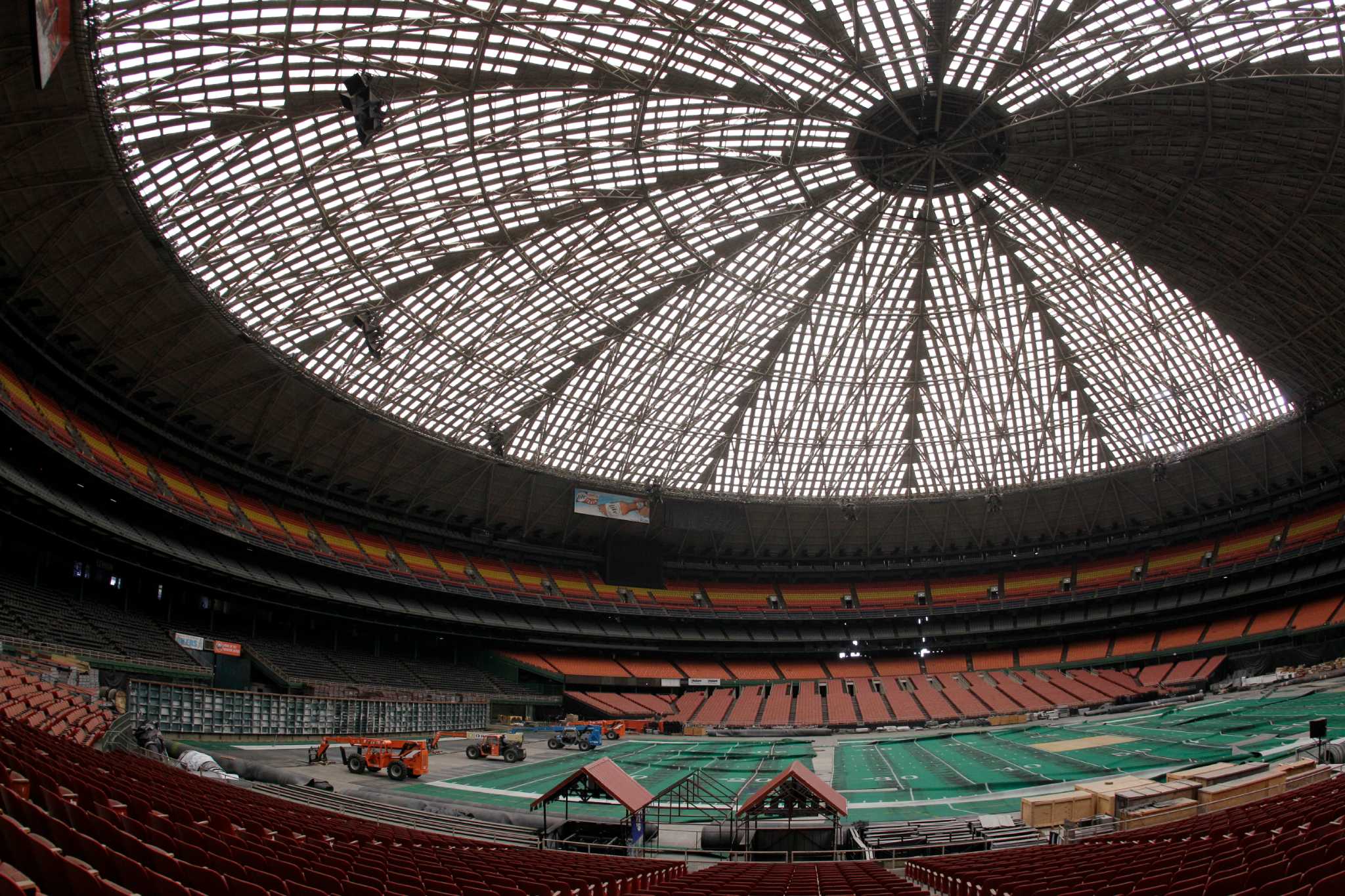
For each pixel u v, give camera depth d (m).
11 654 31.75
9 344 42.97
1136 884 9.29
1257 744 37.41
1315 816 12.24
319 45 34.12
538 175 47.44
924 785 35.50
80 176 35.06
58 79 30.48
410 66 37.22
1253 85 43.12
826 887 13.59
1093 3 39.25
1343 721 41.94
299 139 38.66
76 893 4.90
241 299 46.50
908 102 48.03
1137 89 44.78
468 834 23.69
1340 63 39.78
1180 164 49.94
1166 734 47.31
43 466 44.66
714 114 47.19
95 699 32.94
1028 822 24.22
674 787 28.61
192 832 9.45
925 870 16.91
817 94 46.78
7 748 11.32
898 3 41.59
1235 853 10.44
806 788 23.16
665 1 38.22
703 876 16.58
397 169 43.09
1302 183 48.44
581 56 39.97
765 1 39.81
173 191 37.69
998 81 45.81
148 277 43.06
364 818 23.97
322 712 49.97
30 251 37.97
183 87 33.28
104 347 45.94
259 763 34.19
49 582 48.00
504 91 40.41
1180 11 39.25
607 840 24.17
